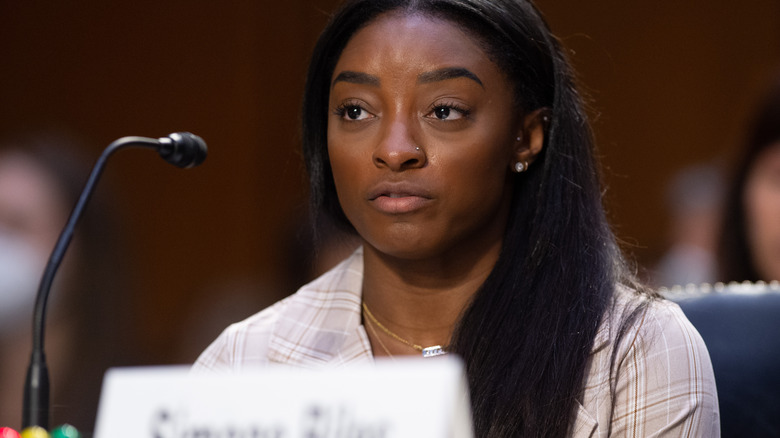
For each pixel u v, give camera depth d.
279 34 15.56
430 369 2.98
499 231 5.44
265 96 15.62
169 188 15.67
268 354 5.84
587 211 5.52
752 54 15.12
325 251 8.28
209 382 3.14
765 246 8.17
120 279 7.96
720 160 11.55
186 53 15.74
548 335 5.20
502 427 5.05
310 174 5.78
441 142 4.98
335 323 5.77
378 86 5.04
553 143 5.45
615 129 15.27
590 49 15.18
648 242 15.13
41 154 7.98
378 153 4.95
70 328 7.39
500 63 5.16
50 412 4.06
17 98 15.86
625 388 5.12
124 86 15.81
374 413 2.97
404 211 4.98
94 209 7.96
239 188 15.61
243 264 15.59
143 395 3.16
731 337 5.81
